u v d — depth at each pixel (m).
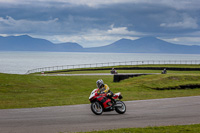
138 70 70.62
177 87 30.06
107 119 10.85
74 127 9.20
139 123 10.05
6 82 29.98
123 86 31.05
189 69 67.88
